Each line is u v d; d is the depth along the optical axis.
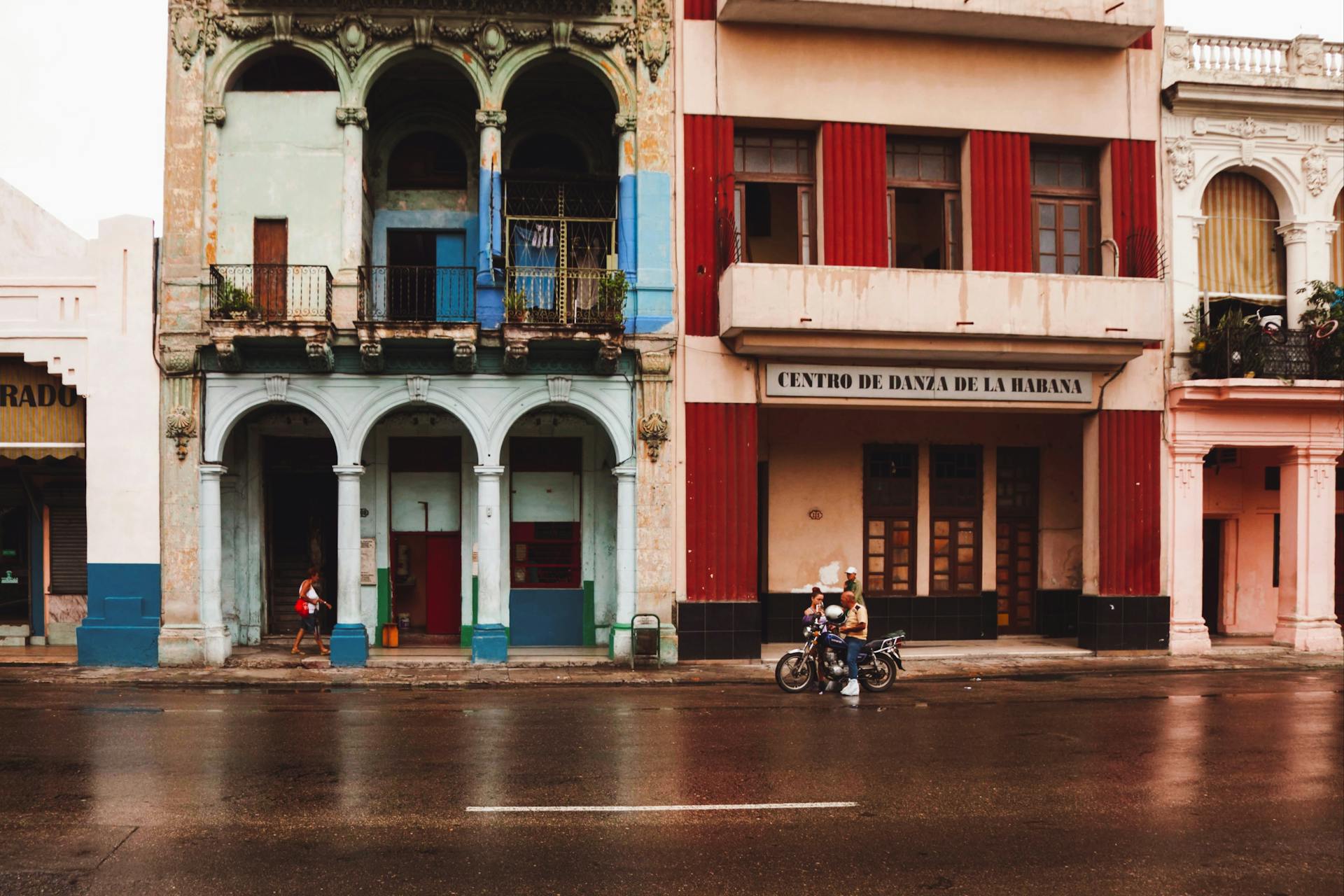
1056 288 17.03
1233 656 18.00
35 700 13.23
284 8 16.67
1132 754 10.41
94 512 16.36
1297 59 18.84
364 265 17.16
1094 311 17.09
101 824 7.63
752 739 10.88
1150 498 18.38
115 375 16.41
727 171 17.42
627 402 17.27
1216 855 7.30
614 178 17.52
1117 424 18.30
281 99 16.97
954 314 16.80
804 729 11.51
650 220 17.27
